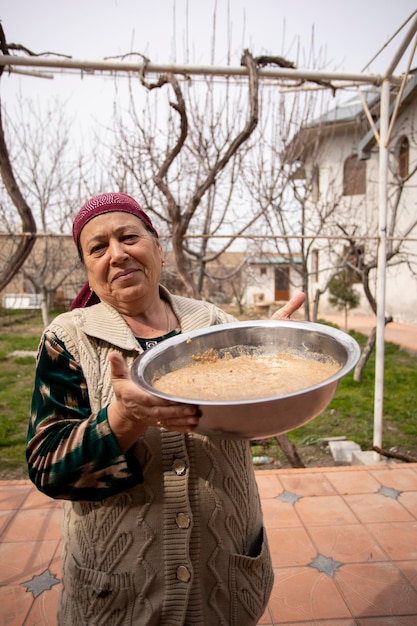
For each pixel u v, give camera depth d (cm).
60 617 102
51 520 260
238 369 96
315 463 387
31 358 791
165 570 89
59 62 264
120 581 90
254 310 1644
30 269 1015
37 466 84
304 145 639
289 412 67
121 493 89
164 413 69
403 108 855
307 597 198
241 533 100
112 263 98
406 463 332
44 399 89
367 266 560
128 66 270
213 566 93
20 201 290
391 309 1247
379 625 182
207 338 105
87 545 93
